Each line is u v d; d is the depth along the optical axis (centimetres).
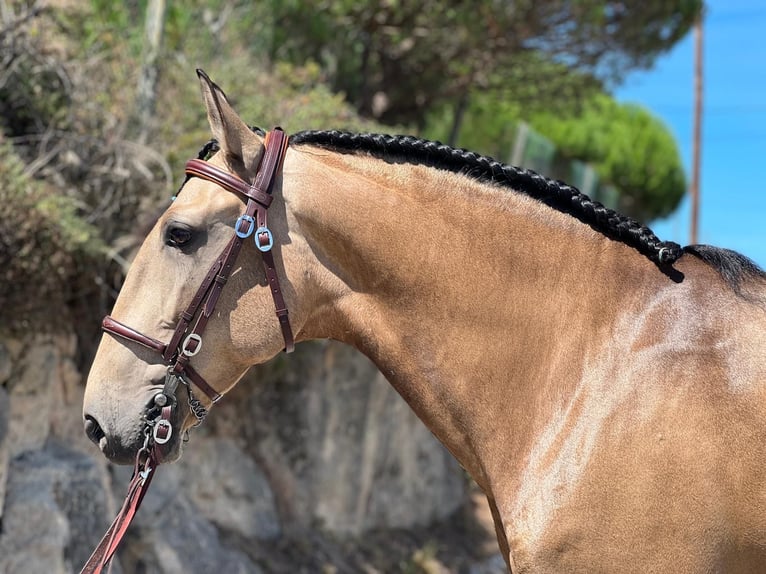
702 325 219
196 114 581
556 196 239
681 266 231
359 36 973
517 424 227
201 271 227
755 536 206
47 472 458
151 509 537
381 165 243
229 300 229
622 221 236
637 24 982
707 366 214
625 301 228
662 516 205
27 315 460
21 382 464
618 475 210
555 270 232
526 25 945
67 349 501
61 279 475
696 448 207
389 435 791
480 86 1066
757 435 206
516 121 1541
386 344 235
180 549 544
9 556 429
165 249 229
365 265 233
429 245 232
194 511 585
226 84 619
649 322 223
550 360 228
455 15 908
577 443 217
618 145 1895
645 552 206
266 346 232
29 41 507
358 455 749
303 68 784
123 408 227
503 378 229
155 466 232
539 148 1628
